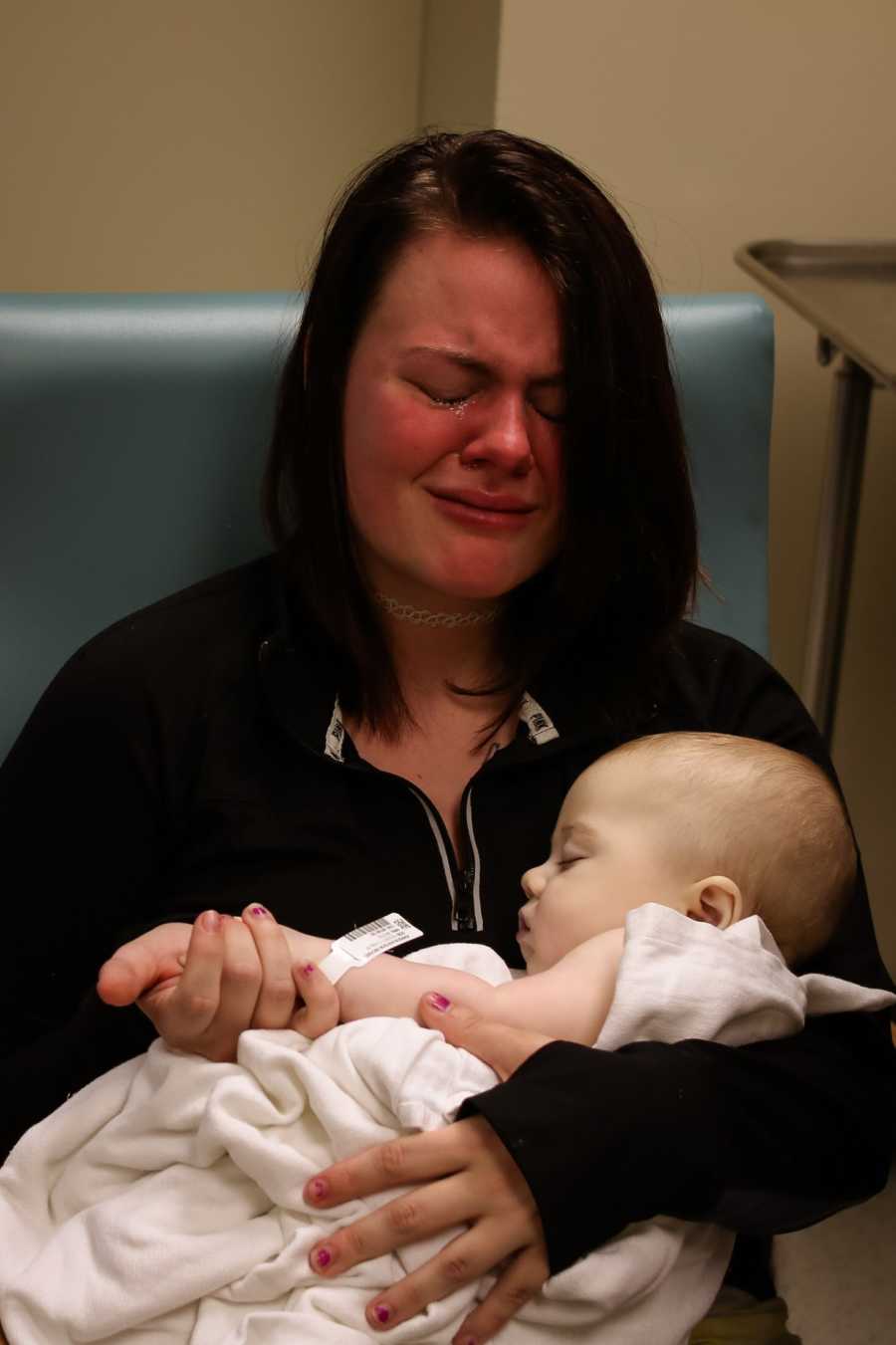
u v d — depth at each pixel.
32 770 1.19
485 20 1.83
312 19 2.00
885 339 1.54
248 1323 0.93
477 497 1.12
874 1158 1.12
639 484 1.22
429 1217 0.93
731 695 1.34
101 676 1.19
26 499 1.34
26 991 1.20
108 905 1.20
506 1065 1.00
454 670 1.26
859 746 2.17
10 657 1.34
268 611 1.25
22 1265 1.01
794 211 1.95
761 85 1.89
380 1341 0.93
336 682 1.21
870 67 1.91
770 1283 1.20
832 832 1.14
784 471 2.06
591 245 1.13
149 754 1.18
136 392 1.36
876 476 2.08
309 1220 0.96
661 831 1.12
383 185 1.16
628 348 1.17
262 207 2.05
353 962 1.06
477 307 1.11
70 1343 0.96
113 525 1.36
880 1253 1.79
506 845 1.21
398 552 1.15
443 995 1.04
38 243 1.99
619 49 1.83
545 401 1.15
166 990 1.04
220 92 1.98
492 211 1.12
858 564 2.11
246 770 1.18
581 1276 0.94
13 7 1.88
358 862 1.18
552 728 1.24
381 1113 0.99
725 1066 1.02
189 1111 1.00
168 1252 0.95
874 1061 1.18
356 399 1.14
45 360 1.34
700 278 1.95
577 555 1.22
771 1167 1.03
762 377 1.53
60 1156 1.05
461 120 1.93
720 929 1.08
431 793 1.22
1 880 1.20
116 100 1.95
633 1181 0.94
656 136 1.88
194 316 1.39
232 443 1.39
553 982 1.05
